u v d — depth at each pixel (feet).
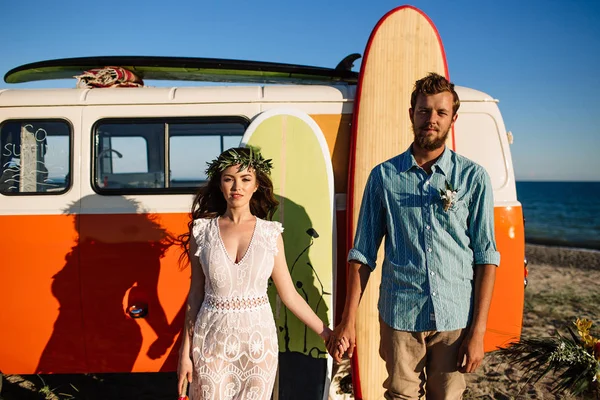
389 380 7.43
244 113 11.67
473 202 6.94
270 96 11.75
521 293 11.72
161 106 11.60
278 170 11.38
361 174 11.35
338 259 11.57
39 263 11.35
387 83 11.79
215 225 7.94
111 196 11.48
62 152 11.58
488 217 6.87
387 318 7.36
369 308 11.19
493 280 6.81
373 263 7.64
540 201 157.58
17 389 13.17
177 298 11.34
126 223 11.35
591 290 26.03
